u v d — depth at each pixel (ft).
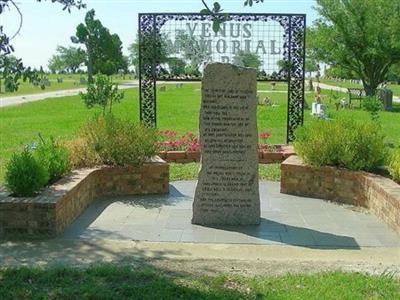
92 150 28.96
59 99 123.24
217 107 23.20
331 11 113.19
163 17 39.42
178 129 60.70
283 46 39.04
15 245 20.16
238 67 23.03
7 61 13.39
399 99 135.23
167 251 19.84
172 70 40.27
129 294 15.01
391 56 111.34
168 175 29.35
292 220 24.35
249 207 23.54
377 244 20.97
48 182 24.50
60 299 14.79
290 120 41.19
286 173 29.40
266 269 17.81
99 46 238.89
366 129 28.50
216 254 19.62
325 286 15.75
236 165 23.40
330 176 28.19
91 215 24.73
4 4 13.00
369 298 14.93
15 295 15.01
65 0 14.64
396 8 109.40
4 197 21.65
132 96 127.95
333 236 21.95
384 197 23.86
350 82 269.44
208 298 14.74
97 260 18.58
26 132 58.13
